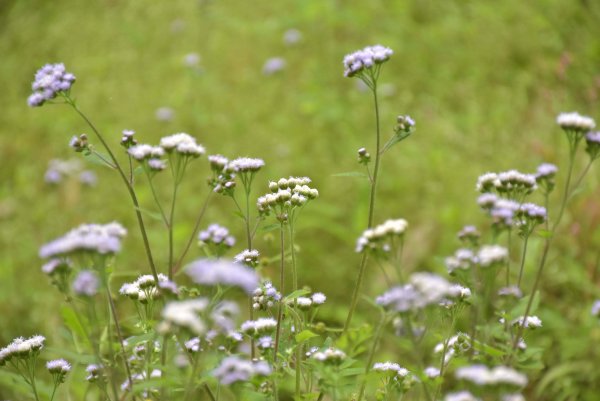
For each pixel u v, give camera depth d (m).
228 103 10.56
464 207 8.10
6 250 8.34
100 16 13.56
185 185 8.91
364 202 8.21
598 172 8.07
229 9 12.73
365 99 10.23
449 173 8.61
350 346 3.89
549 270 6.89
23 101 12.05
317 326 3.81
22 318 7.26
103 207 8.84
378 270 7.30
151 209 8.62
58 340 6.46
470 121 9.80
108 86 11.45
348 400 3.75
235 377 3.04
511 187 3.82
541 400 5.88
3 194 9.67
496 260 3.14
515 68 11.21
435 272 7.15
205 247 3.89
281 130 9.77
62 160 9.88
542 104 9.75
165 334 3.10
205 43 12.09
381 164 8.89
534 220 3.66
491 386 2.93
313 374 3.65
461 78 11.03
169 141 3.48
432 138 9.45
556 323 6.26
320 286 7.27
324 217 8.16
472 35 11.78
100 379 3.46
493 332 3.40
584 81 10.79
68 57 12.71
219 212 8.38
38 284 7.68
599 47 11.62
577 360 5.97
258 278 3.80
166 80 11.36
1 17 15.06
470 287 3.52
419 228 7.61
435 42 11.57
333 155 9.23
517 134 9.39
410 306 3.03
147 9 13.16
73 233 3.09
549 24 12.14
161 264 7.62
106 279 3.32
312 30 11.68
